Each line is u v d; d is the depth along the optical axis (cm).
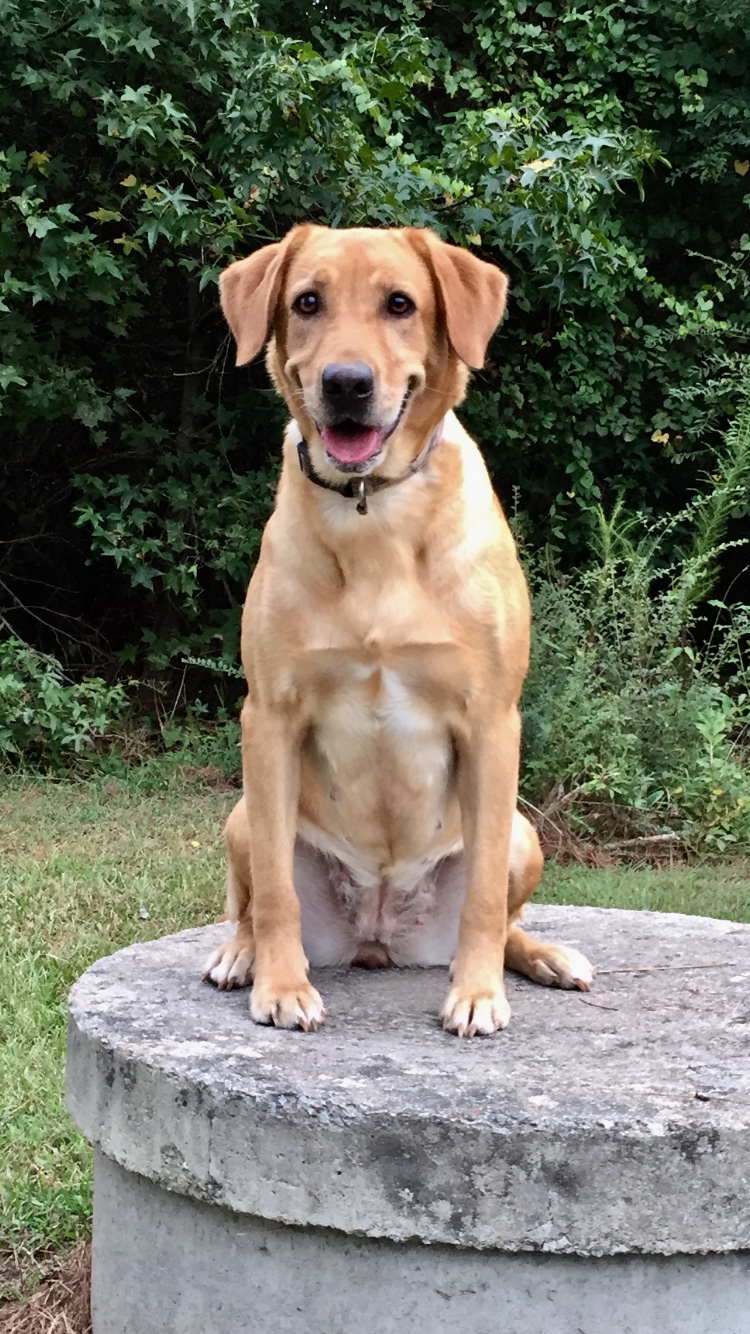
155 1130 160
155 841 330
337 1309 154
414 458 176
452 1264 152
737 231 510
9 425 423
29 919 270
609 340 468
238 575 445
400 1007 179
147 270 458
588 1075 158
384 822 183
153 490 436
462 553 176
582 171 395
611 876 315
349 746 179
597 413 475
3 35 384
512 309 465
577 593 405
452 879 194
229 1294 158
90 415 416
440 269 182
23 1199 194
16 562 487
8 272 388
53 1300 183
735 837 346
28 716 394
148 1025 170
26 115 425
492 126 410
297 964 175
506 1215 149
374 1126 151
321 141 392
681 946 203
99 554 468
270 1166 153
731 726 389
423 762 180
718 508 404
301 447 177
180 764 410
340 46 465
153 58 380
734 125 477
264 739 177
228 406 478
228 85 405
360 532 173
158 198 387
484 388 467
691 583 388
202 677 473
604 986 187
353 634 174
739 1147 149
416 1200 150
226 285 190
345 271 179
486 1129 149
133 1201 165
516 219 388
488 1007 171
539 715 355
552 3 482
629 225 498
